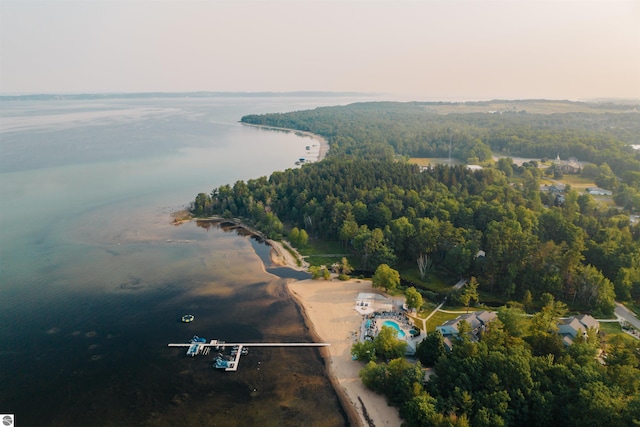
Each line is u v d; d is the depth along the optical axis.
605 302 131.25
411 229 174.50
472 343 99.88
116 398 99.25
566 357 96.38
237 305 140.38
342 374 107.88
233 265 172.00
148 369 108.81
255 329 126.75
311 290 151.12
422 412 83.88
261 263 175.12
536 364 91.62
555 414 83.44
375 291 149.88
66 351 115.06
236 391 101.81
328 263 176.38
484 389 87.62
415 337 119.62
